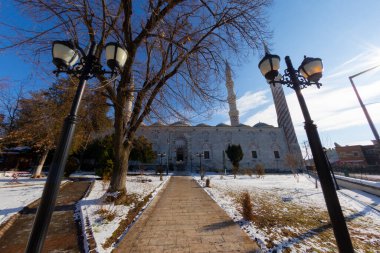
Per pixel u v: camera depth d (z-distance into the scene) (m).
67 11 6.10
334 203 3.05
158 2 7.14
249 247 4.18
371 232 5.84
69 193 10.16
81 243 4.48
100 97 9.40
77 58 3.45
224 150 45.06
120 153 7.98
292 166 33.50
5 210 6.55
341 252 2.85
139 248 4.11
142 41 7.61
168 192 12.03
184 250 4.05
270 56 3.87
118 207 7.01
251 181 21.14
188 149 43.97
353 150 43.75
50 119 14.61
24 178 17.17
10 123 21.86
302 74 3.98
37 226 2.37
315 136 3.48
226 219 6.17
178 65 7.89
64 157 2.71
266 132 48.19
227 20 7.30
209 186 14.95
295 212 7.53
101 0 6.32
